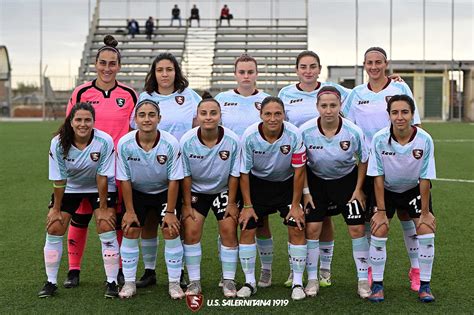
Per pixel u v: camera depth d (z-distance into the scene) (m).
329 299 4.63
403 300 4.58
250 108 5.09
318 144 4.66
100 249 6.23
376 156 4.55
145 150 4.54
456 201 8.71
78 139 4.56
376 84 5.12
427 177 4.47
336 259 5.83
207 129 4.53
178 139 5.09
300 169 4.62
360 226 4.71
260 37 33.94
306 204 4.77
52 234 4.72
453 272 5.27
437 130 24.31
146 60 33.28
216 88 32.44
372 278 4.64
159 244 6.55
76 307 4.44
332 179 4.82
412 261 4.92
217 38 34.03
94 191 4.81
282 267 5.63
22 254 5.96
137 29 33.72
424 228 4.53
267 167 4.70
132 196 4.75
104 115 5.12
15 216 7.85
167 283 5.15
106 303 4.54
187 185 4.70
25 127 26.30
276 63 32.88
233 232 4.76
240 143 4.68
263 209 4.83
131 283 4.74
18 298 4.64
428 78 32.44
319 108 4.58
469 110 32.22
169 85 5.07
